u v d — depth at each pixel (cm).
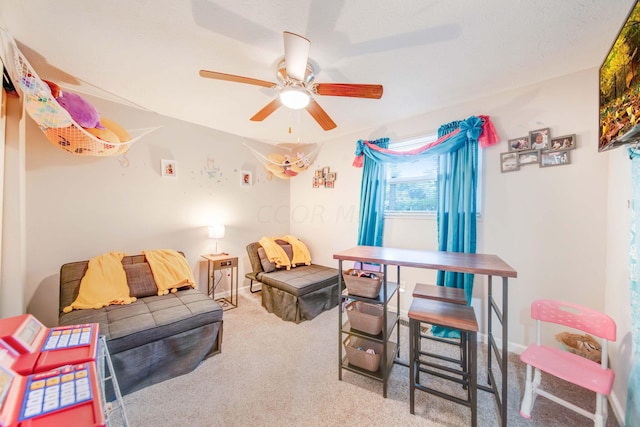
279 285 297
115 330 171
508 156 225
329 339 245
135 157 279
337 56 178
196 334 201
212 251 346
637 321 123
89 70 199
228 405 161
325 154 387
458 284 243
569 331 201
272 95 242
